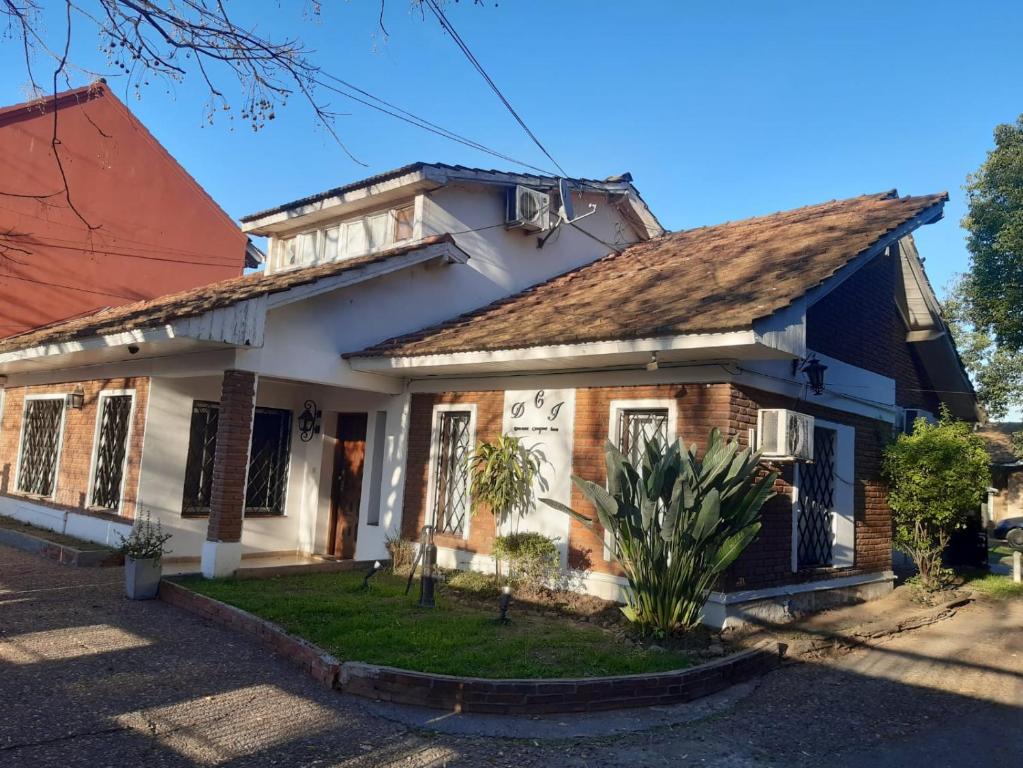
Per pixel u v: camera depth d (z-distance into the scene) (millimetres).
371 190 12609
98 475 12008
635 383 8953
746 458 7242
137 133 18906
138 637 6938
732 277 9477
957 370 13961
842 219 11219
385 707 5641
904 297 12875
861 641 8406
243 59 6340
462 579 9516
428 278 12094
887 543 11469
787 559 8969
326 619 7332
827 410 10227
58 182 17469
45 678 5664
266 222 14484
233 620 7406
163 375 10703
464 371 10477
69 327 14203
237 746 4734
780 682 6871
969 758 5207
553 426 9711
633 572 7543
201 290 15422
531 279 13867
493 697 5676
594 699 5879
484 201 13172
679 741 5332
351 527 12461
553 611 8469
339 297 10812
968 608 10906
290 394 12734
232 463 9430
